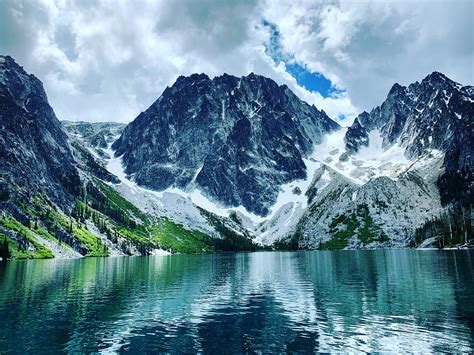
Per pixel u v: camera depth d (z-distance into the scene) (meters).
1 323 52.88
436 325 48.56
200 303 67.44
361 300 66.94
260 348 41.44
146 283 96.38
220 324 52.06
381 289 78.00
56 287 87.75
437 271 105.94
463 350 39.22
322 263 159.50
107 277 110.25
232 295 76.25
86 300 70.62
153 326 51.28
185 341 44.28
